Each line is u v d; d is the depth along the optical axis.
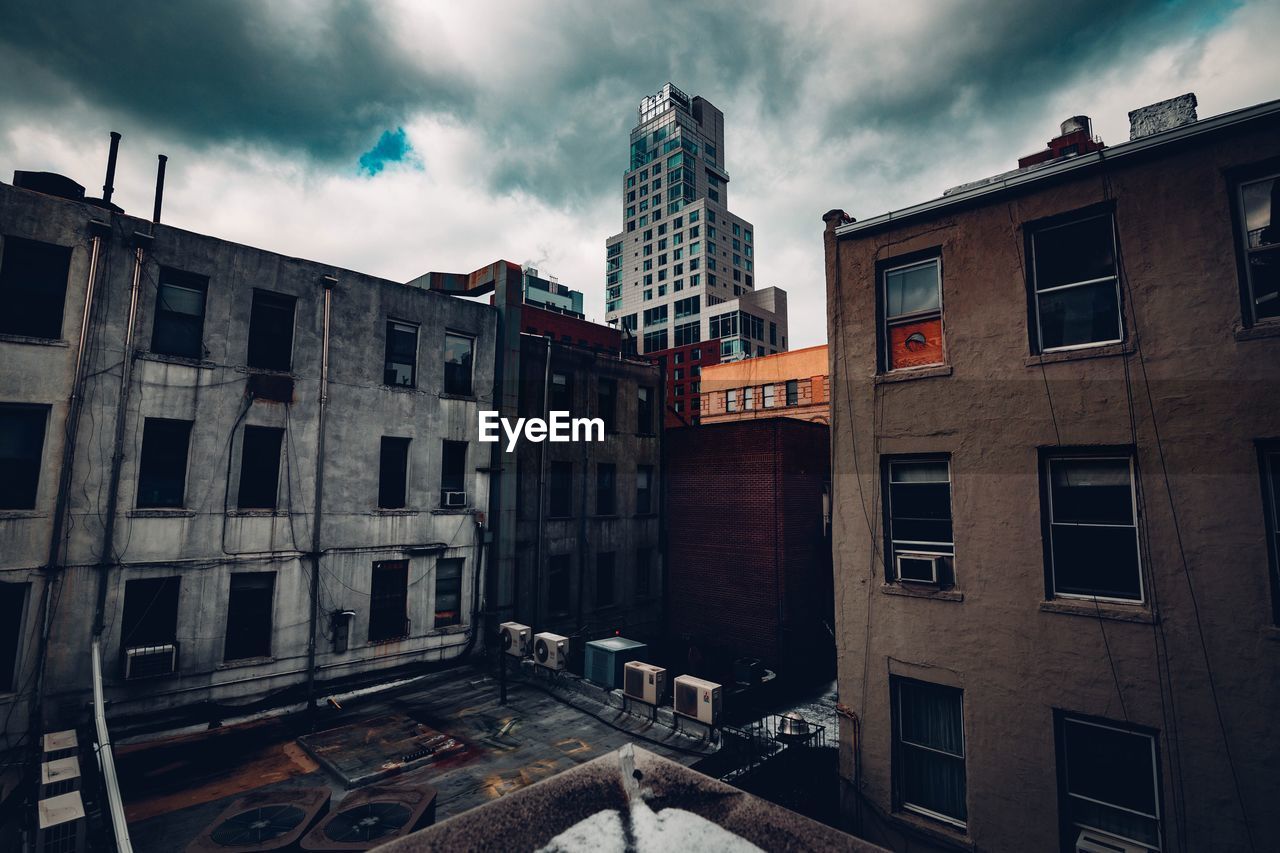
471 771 11.73
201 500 14.31
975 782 8.48
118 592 13.08
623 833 2.22
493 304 21.72
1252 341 7.12
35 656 12.03
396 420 17.86
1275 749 6.66
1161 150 7.82
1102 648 7.73
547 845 2.13
